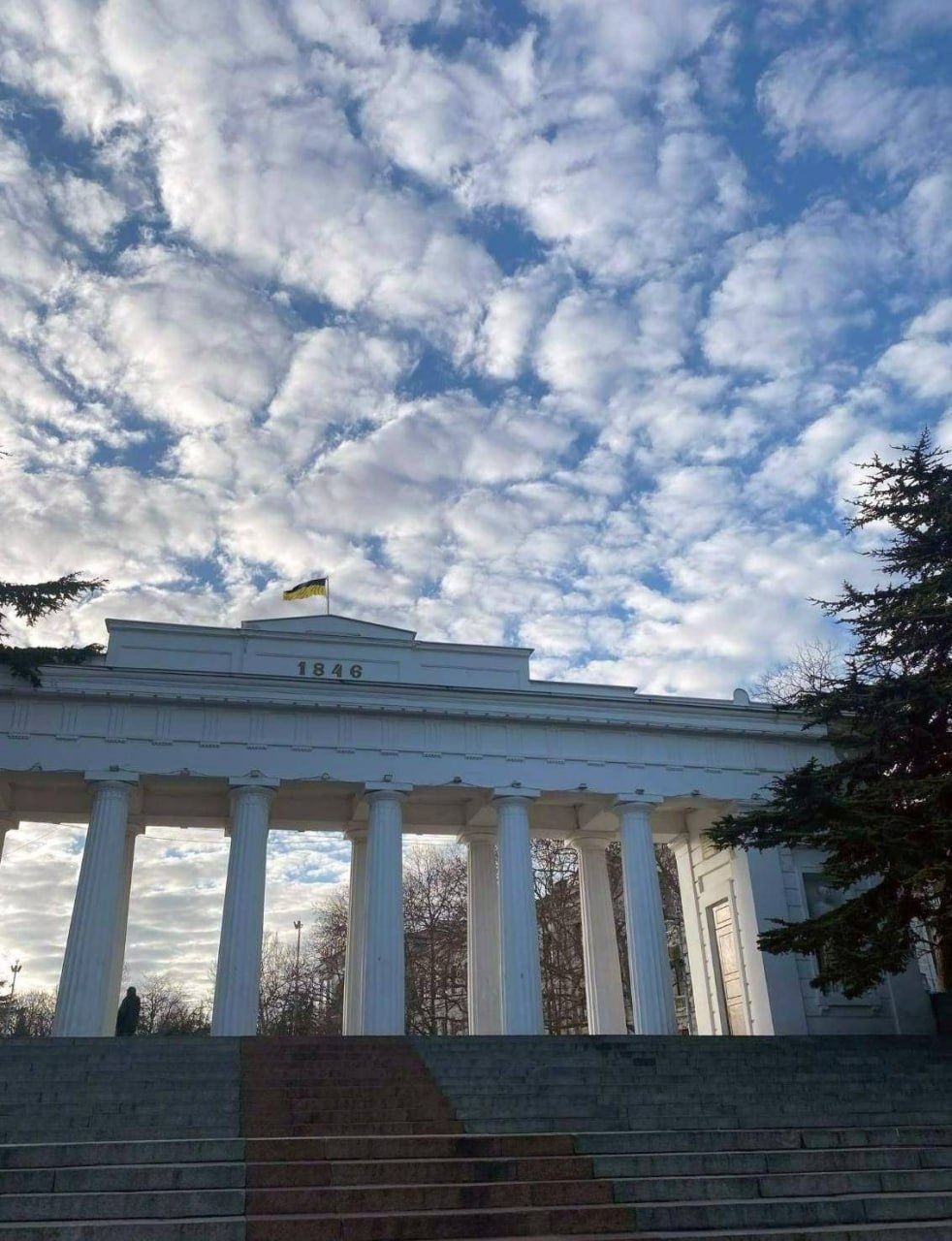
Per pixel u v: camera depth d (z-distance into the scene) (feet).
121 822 119.44
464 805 144.66
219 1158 52.90
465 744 131.95
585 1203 48.19
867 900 95.14
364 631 138.51
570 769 134.51
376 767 127.85
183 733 124.36
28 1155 51.21
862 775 105.19
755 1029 133.39
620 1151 57.67
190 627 132.05
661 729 138.82
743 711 142.31
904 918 95.35
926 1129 64.54
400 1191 46.85
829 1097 76.38
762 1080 81.87
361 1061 84.38
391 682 132.05
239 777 123.54
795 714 140.56
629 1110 69.77
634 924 129.59
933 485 111.96
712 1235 42.75
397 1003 117.29
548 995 209.46
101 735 122.11
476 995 140.15
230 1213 44.98
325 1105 68.80
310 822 142.20
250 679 126.93
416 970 245.45
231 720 126.21
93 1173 47.11
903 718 103.91
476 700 133.08
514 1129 64.28
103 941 112.98
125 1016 148.46
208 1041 88.43
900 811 96.17
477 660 140.05
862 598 111.55
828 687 123.34
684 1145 59.21
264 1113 65.51
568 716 135.44
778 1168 54.24
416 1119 65.82
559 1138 56.90
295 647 134.31
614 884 210.18
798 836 95.04
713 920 148.87
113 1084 72.74
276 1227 42.14
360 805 136.36
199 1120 63.36
